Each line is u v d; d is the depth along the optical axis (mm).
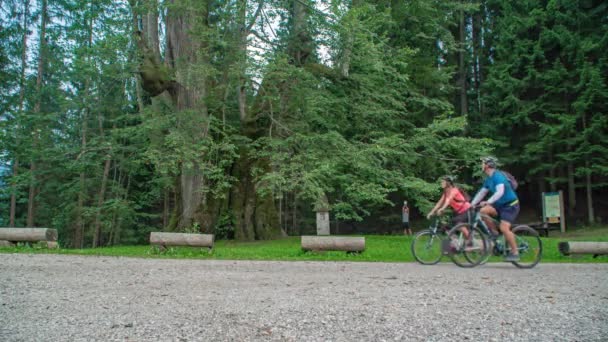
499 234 8406
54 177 26312
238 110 19281
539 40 26906
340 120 17656
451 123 17031
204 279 6684
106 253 11039
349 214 19203
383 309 4527
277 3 15734
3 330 3809
